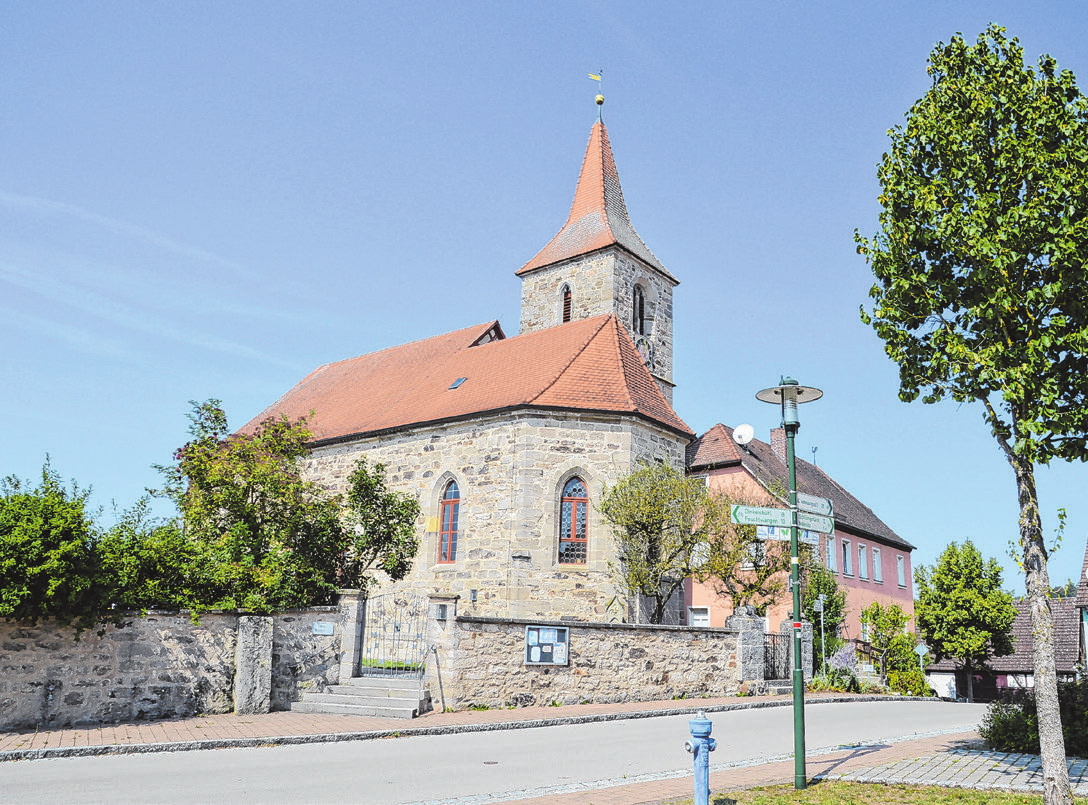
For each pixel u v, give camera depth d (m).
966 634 40.25
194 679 16.69
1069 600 43.34
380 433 30.62
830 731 16.84
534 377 28.92
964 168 11.18
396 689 17.67
